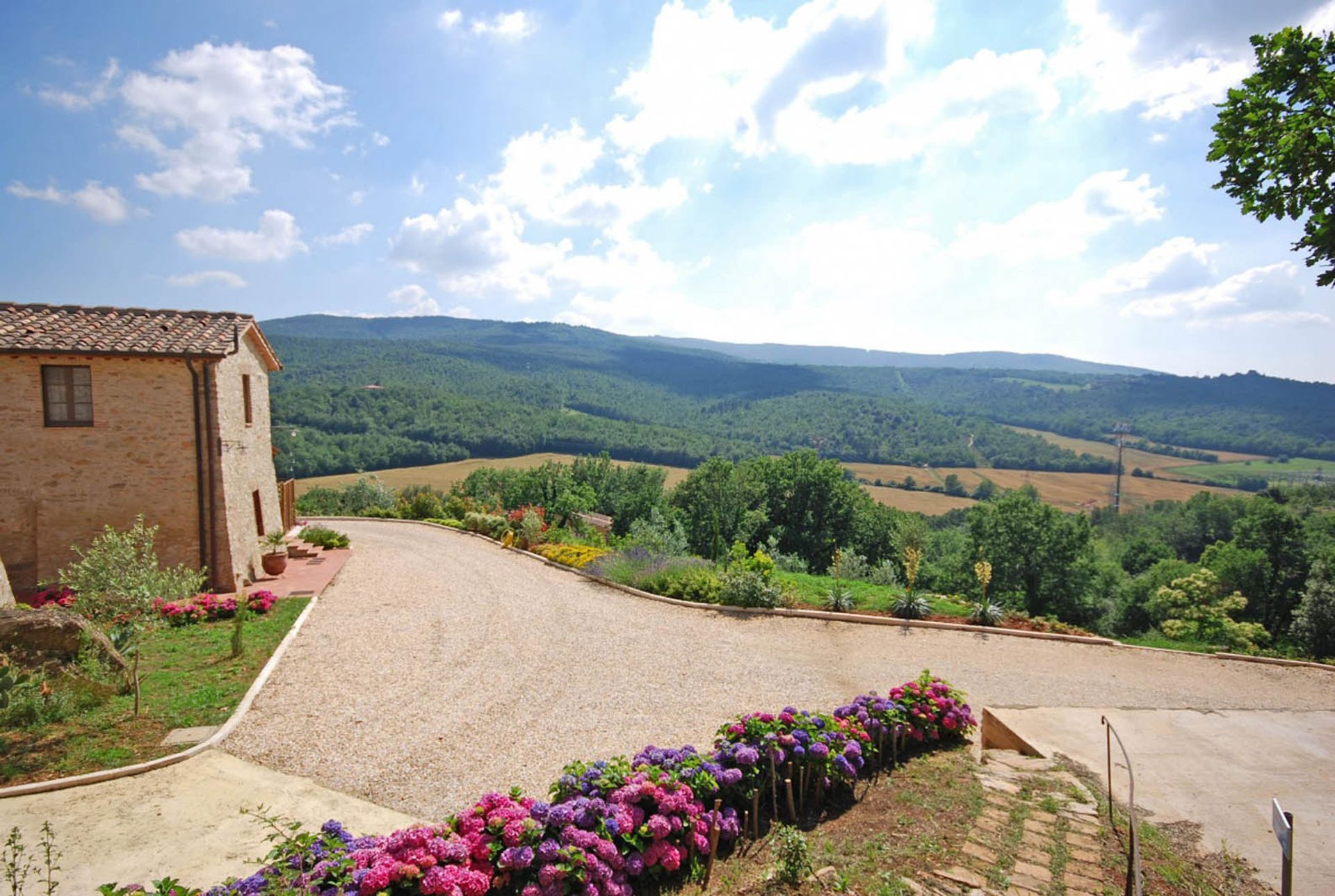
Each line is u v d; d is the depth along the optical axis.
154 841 5.12
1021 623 12.95
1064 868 4.43
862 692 9.05
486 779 6.39
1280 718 8.14
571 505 30.59
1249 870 4.68
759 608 13.12
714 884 4.47
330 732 7.23
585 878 4.09
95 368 12.30
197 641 9.82
